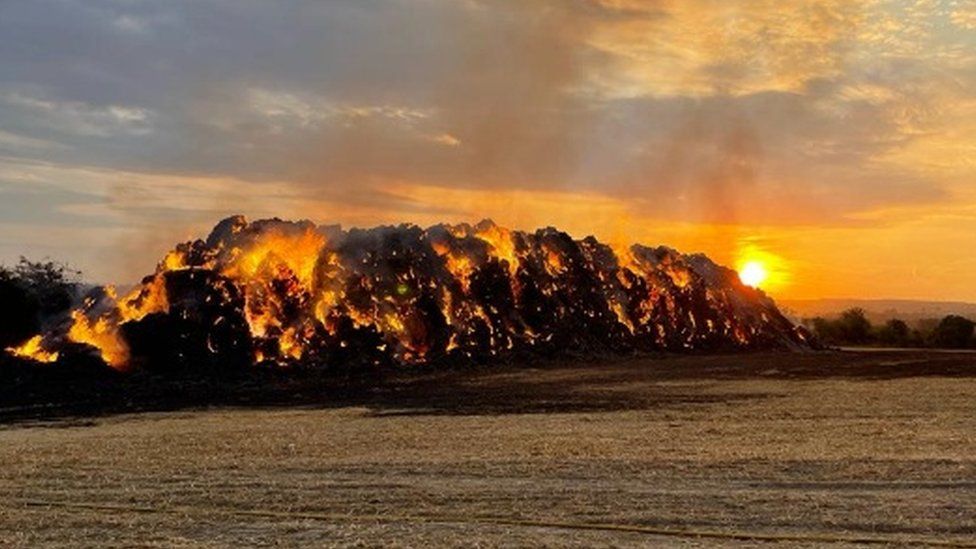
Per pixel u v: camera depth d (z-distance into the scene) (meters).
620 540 11.57
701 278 67.06
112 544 12.05
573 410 27.17
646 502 13.50
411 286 51.69
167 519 13.44
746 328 63.00
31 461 19.38
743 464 16.33
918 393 29.80
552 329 53.25
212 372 39.50
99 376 37.94
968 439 19.05
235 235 51.09
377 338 45.41
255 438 22.34
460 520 12.84
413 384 37.16
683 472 15.77
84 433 25.03
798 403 27.48
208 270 45.41
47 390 35.38
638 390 32.94
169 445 21.44
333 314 47.00
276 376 39.47
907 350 60.66
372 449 19.69
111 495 15.30
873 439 19.39
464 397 31.86
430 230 57.91
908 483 14.41
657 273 65.38
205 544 11.94
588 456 17.69
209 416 28.33
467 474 16.12
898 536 11.47
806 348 63.97
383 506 13.82
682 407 27.14
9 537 12.55
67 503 14.79
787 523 12.17
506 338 50.44
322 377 39.91
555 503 13.62
